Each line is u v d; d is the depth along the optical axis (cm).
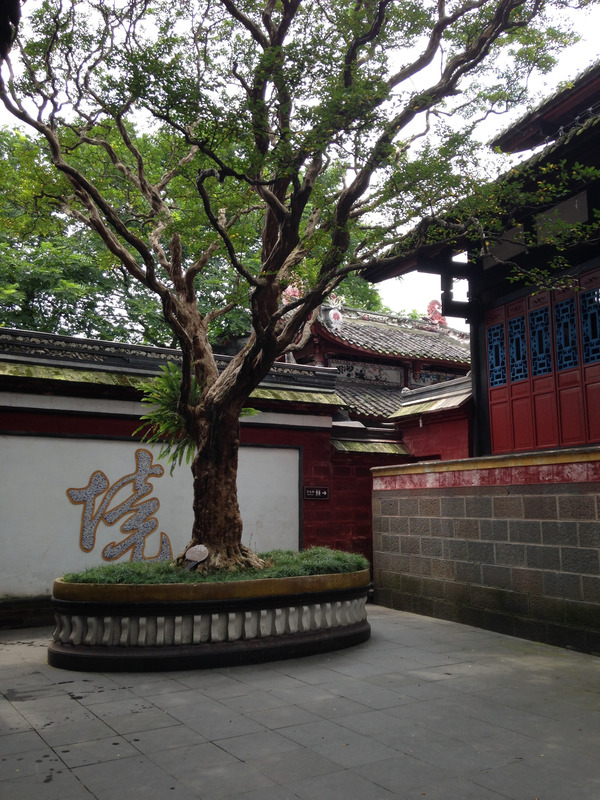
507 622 843
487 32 763
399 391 1950
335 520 1272
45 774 406
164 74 643
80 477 1031
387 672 652
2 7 358
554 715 517
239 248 909
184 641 678
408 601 1035
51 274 1723
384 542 1104
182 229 818
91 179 1067
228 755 436
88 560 1023
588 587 737
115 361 1079
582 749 444
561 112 1084
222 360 1232
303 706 541
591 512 737
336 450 1286
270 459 1217
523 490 830
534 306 1101
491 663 689
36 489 996
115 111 780
